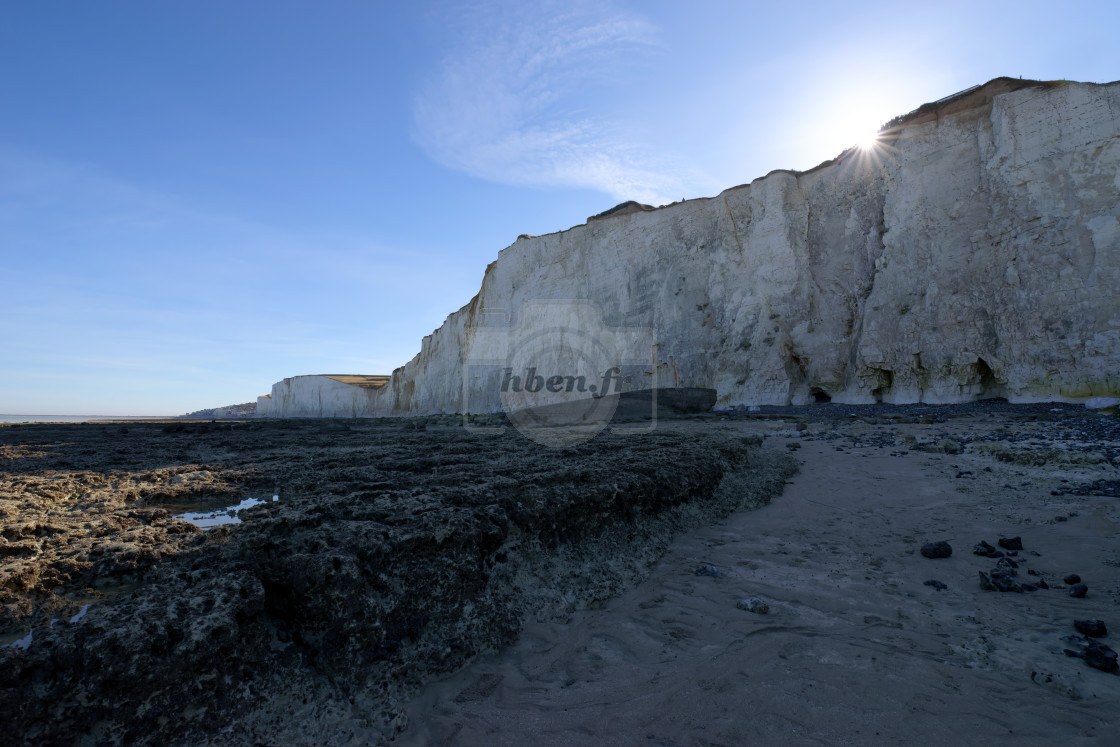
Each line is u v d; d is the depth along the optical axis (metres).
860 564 4.17
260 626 2.52
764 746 2.04
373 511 3.52
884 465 7.88
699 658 2.79
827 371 20.36
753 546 4.70
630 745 2.12
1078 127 14.90
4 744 1.80
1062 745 1.93
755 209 22.92
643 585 3.93
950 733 2.04
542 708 2.43
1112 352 13.53
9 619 2.28
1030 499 5.55
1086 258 14.29
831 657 2.66
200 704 2.15
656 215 27.03
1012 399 15.20
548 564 3.79
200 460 7.36
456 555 3.21
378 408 54.91
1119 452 7.17
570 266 30.75
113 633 2.08
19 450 9.62
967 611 3.23
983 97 17.25
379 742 2.22
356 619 2.62
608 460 5.95
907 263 18.16
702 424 14.94
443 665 2.75
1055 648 2.72
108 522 3.70
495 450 7.54
